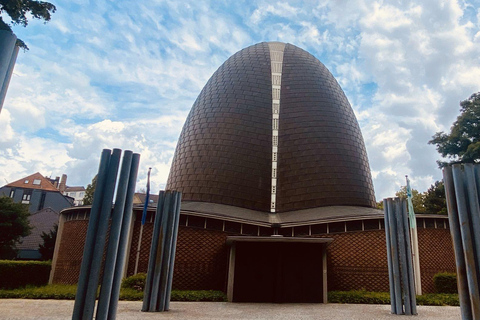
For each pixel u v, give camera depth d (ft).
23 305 46.70
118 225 27.07
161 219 46.57
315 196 106.63
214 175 110.93
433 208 139.85
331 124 118.83
